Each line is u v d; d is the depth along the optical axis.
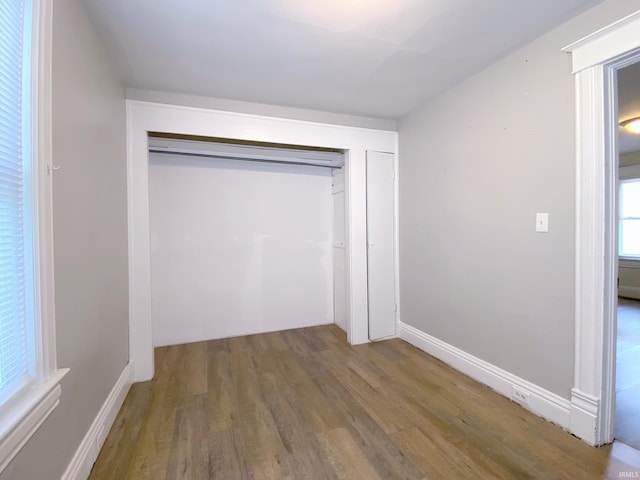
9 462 0.84
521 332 1.96
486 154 2.18
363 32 1.74
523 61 1.90
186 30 1.71
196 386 2.27
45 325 1.08
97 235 1.65
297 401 2.05
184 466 1.48
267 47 1.88
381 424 1.79
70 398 1.28
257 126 2.71
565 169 1.69
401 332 3.23
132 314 2.34
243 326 3.46
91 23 1.61
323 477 1.41
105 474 1.43
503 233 2.06
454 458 1.51
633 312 4.16
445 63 2.09
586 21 1.58
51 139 1.14
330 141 2.96
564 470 1.42
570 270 1.68
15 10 1.00
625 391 2.12
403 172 3.14
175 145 2.93
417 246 2.96
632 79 2.40
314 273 3.77
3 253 0.94
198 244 3.28
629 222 5.16
